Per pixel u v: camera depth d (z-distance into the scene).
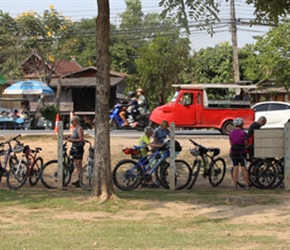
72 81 47.25
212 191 14.58
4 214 11.45
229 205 12.50
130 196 13.40
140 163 14.67
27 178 15.51
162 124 15.11
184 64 42.34
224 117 25.94
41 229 9.99
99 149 12.73
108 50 12.62
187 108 25.62
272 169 15.01
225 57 49.19
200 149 15.41
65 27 41.78
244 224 10.51
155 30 43.84
